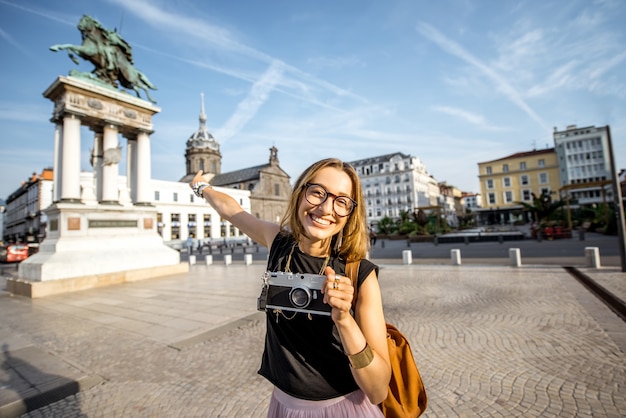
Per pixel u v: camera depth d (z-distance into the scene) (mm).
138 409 3016
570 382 3117
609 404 2729
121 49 13531
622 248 8438
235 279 11570
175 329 5520
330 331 1090
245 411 2924
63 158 11008
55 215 10945
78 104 11367
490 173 64188
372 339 996
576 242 18406
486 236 23625
